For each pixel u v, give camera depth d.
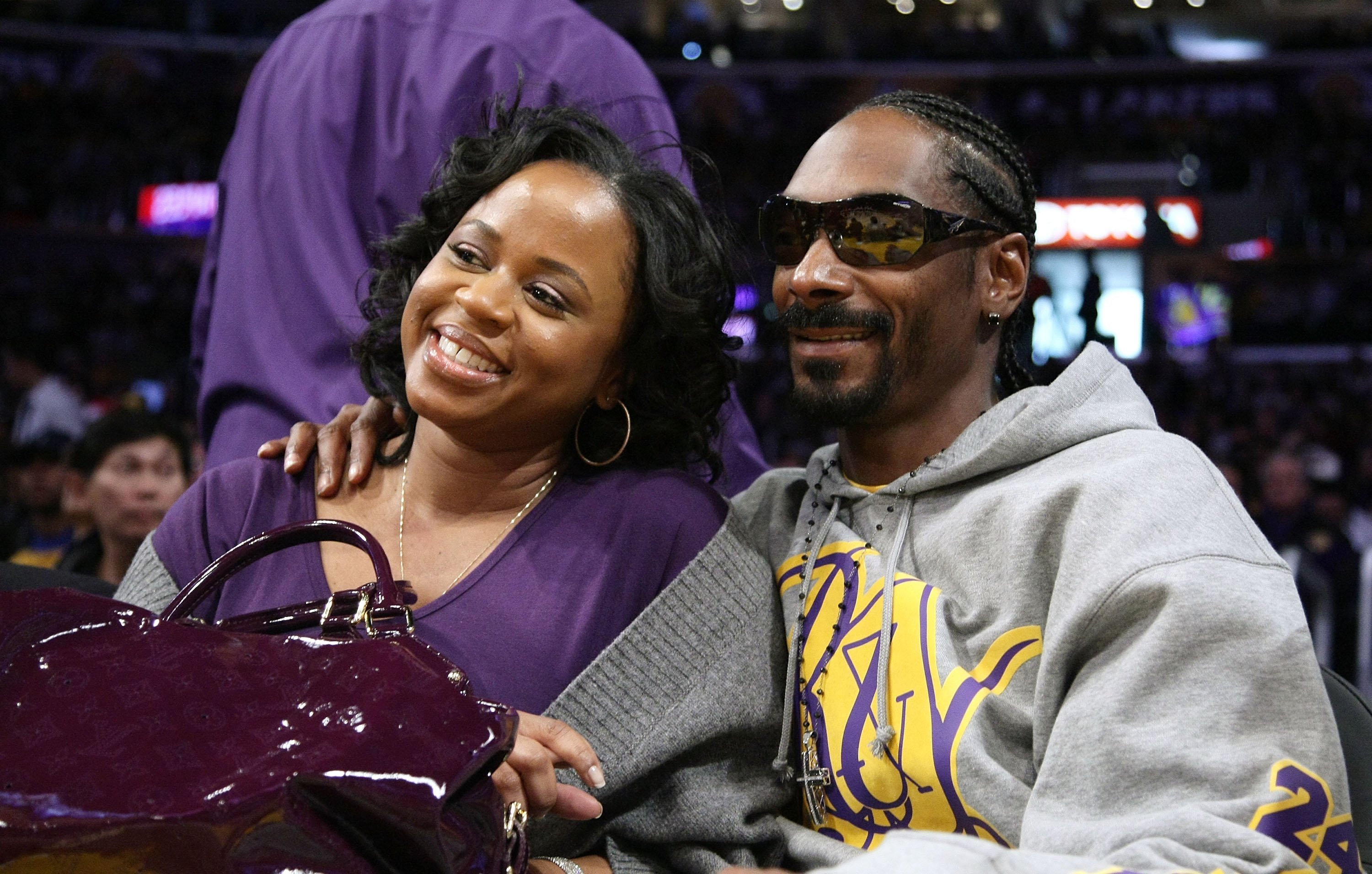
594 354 1.28
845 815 1.23
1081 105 16.36
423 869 0.91
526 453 1.33
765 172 15.63
